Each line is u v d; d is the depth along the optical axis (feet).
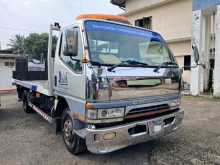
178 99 14.35
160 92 12.91
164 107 13.37
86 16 12.70
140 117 12.10
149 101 12.30
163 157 13.16
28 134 17.44
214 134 17.39
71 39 12.05
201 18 38.83
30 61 28.63
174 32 51.85
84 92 10.91
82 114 11.17
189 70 44.19
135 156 13.29
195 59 39.50
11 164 12.21
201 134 17.38
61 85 13.89
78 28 11.76
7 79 53.93
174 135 17.11
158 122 12.50
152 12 56.90
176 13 51.21
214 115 23.95
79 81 11.44
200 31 38.93
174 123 13.74
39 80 25.67
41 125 20.07
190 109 27.22
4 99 37.47
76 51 11.64
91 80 10.48
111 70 10.83
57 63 14.44
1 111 26.53
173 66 13.96
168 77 13.42
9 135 17.24
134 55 12.78
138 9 58.80
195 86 39.60
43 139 16.24
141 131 11.80
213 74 38.06
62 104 14.66
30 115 24.26
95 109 10.46
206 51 40.52
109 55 11.63
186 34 49.26
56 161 12.57
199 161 12.65
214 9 37.19
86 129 10.81
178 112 14.05
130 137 11.26
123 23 13.37
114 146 10.84
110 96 10.71
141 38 13.55
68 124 13.65
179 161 12.64
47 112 17.79
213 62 41.96
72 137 13.17
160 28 55.06
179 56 50.39
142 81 11.92
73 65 12.20
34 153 13.70
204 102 32.27
